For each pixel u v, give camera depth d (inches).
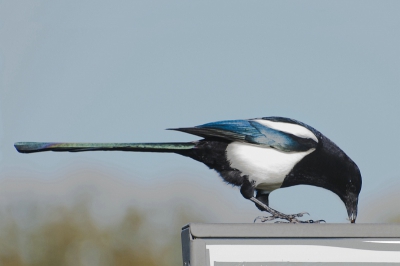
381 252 327.0
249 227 322.3
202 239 318.7
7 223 813.2
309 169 489.4
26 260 805.9
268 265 320.5
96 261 812.0
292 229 324.2
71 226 821.2
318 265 322.7
